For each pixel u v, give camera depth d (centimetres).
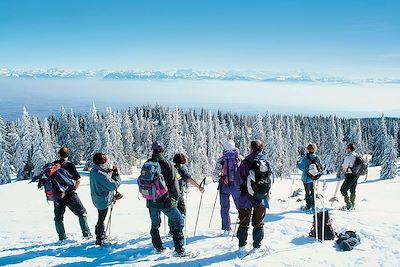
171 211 749
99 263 725
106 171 846
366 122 15538
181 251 743
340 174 1274
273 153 7006
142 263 705
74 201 920
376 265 669
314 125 15288
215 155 8712
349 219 1041
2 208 2012
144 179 739
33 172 6350
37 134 6431
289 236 874
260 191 714
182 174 879
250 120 16588
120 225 1218
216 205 1666
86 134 8194
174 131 6116
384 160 6325
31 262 748
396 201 1897
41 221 1412
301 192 1933
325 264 679
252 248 770
